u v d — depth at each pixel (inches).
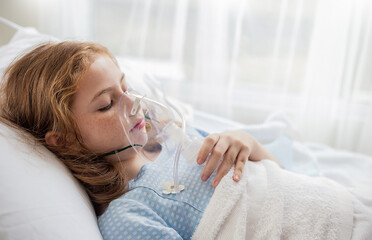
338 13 62.4
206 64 68.9
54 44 35.9
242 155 34.7
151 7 68.2
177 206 31.5
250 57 70.1
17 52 45.6
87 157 33.6
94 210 32.6
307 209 30.7
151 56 69.8
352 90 66.4
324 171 48.4
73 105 32.2
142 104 33.8
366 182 46.6
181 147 31.6
